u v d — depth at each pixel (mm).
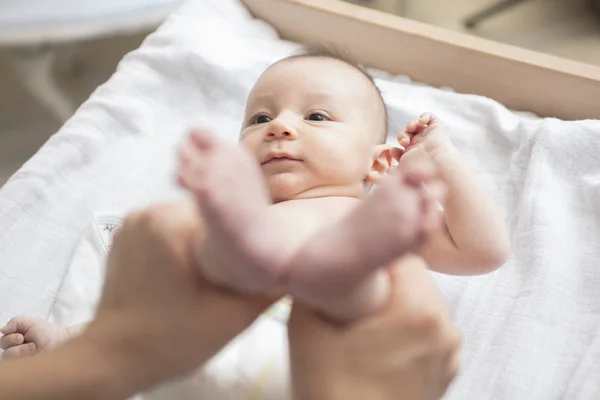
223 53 1168
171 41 1185
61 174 1028
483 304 865
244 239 456
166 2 1320
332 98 808
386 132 889
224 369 667
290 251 488
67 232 979
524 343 799
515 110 1127
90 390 515
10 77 1837
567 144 986
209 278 516
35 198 990
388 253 461
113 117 1101
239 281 497
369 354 527
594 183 953
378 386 530
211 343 528
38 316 891
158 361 525
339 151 762
